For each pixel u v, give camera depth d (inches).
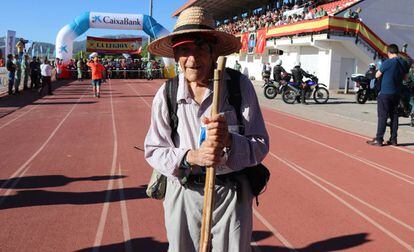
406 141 351.6
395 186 225.0
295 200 202.2
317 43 971.3
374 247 154.3
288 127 418.9
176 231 90.0
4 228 169.0
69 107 596.7
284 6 1365.7
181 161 84.6
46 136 368.2
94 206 193.9
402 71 319.0
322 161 277.9
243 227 89.1
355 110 572.4
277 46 1156.5
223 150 83.2
